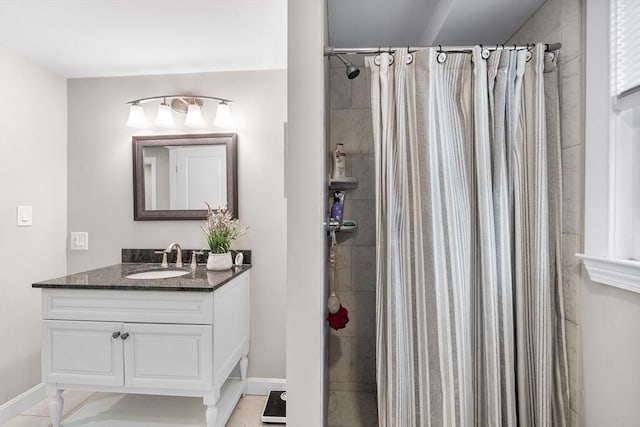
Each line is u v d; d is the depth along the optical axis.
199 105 2.30
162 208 2.33
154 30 1.80
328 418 1.72
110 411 1.93
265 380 2.28
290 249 1.04
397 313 1.21
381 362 1.26
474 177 1.26
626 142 1.07
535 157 1.22
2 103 1.97
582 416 1.20
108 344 1.68
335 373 2.04
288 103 1.04
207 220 2.30
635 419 1.00
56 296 1.70
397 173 1.24
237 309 2.05
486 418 1.22
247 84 2.30
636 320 0.99
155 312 1.67
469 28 1.54
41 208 2.20
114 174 2.37
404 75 1.23
